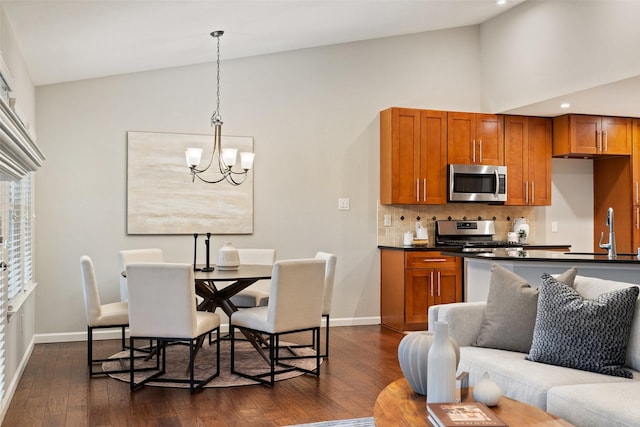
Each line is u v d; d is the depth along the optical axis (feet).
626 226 22.16
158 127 19.07
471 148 21.53
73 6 11.83
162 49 16.79
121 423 10.91
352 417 11.20
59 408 11.78
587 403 7.77
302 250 20.61
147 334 12.85
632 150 22.02
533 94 19.51
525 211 23.25
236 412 11.50
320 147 20.84
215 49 18.16
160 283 12.55
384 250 21.25
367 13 17.84
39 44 13.78
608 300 9.28
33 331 17.33
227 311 15.81
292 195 20.51
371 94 21.47
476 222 22.33
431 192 21.11
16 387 13.20
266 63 20.24
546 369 9.13
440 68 22.26
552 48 18.54
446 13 20.04
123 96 18.74
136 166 18.80
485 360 9.89
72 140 18.29
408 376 8.09
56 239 18.13
